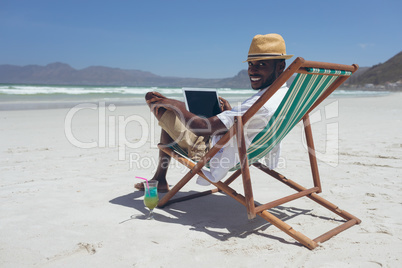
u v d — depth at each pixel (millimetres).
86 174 4574
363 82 148375
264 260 2354
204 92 3264
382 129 8969
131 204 3467
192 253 2439
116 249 2477
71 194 3727
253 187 4145
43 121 9914
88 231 2783
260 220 3127
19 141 6875
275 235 2785
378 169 4930
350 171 4832
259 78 2771
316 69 2283
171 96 25578
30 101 17688
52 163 5133
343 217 3088
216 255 2416
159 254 2416
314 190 3193
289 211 3367
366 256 2404
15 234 2701
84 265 2254
